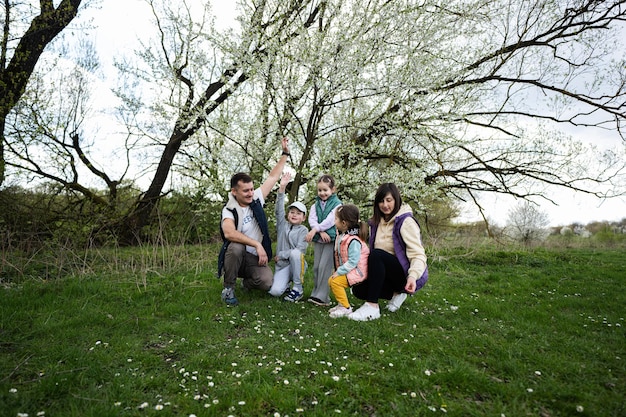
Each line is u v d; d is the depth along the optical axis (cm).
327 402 205
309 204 734
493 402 208
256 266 409
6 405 191
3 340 277
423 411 197
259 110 705
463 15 643
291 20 671
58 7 754
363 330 312
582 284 566
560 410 203
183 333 304
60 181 867
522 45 713
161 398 208
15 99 704
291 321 336
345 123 686
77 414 189
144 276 474
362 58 604
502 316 375
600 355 274
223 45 639
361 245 365
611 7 668
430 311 390
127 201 948
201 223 903
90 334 295
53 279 479
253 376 229
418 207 791
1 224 691
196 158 782
